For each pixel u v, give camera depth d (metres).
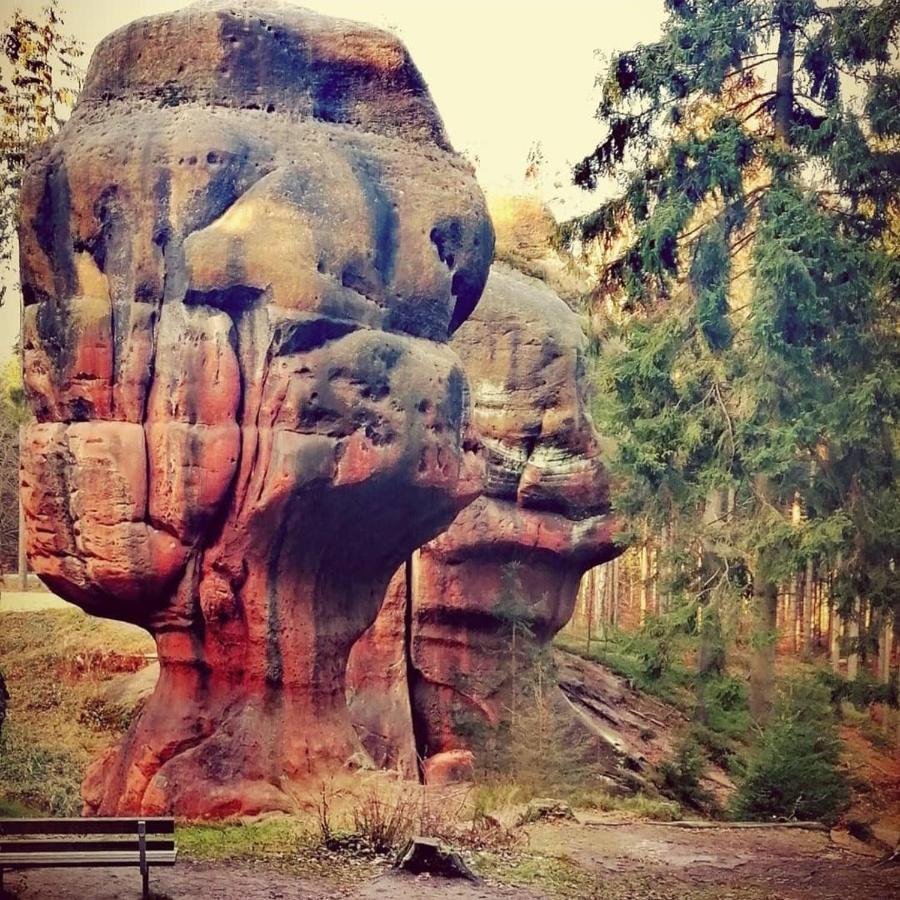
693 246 10.73
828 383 10.44
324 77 9.87
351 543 9.66
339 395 9.16
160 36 9.66
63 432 9.37
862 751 10.06
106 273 9.36
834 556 10.27
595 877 8.76
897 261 10.34
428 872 8.55
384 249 9.66
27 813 9.91
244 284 9.13
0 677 10.11
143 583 9.24
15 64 10.76
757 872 8.96
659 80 10.70
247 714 9.39
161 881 8.16
